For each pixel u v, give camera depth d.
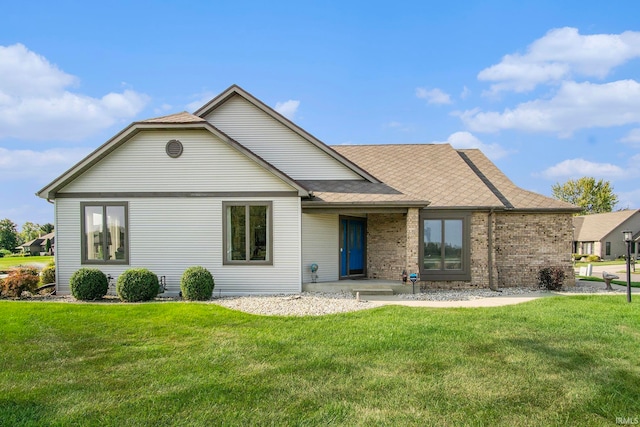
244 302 11.81
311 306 11.28
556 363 6.57
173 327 8.81
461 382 5.82
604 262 46.12
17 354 7.14
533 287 16.09
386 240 16.06
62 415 4.88
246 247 13.86
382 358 6.80
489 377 6.01
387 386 5.69
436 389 5.59
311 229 14.60
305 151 16.45
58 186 13.88
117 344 7.68
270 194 13.82
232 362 6.66
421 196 15.82
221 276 13.86
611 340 7.75
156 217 13.92
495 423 4.71
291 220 13.81
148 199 13.92
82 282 12.32
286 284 13.83
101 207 13.97
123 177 13.95
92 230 14.01
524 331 8.38
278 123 16.44
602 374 6.12
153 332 8.44
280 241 13.83
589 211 69.25
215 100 16.25
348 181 16.34
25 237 100.75
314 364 6.53
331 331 8.48
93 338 8.05
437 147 20.66
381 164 18.75
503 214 16.36
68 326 8.86
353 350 7.21
